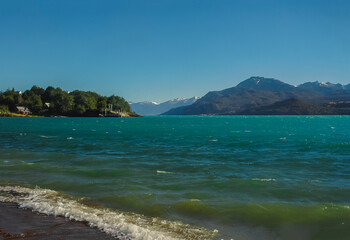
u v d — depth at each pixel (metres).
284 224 9.30
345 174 17.05
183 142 37.97
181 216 9.92
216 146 32.91
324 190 13.22
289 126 98.50
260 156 24.72
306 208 10.68
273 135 52.69
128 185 13.92
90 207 10.65
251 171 17.92
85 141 38.44
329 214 10.09
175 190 13.12
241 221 9.54
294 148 30.86
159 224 9.12
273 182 14.76
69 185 13.86
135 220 9.39
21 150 27.77
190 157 24.02
